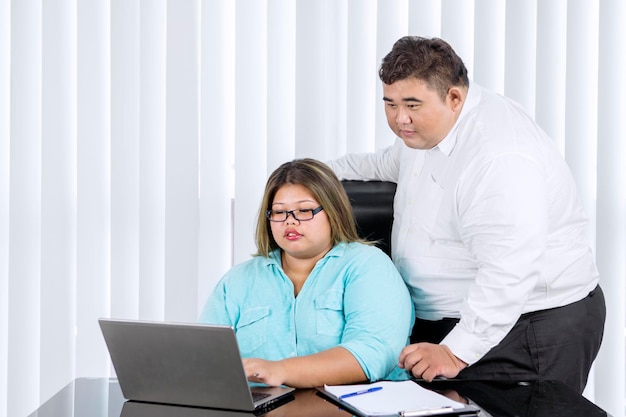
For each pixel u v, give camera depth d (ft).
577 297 7.10
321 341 6.42
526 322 6.95
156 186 9.46
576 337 7.02
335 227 6.68
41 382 9.54
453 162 6.80
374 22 9.29
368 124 9.35
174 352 5.11
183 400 5.27
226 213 9.53
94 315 9.53
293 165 6.71
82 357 9.56
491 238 6.46
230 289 6.79
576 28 9.19
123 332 5.20
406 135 6.73
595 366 9.43
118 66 9.29
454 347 6.33
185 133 9.35
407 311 6.53
